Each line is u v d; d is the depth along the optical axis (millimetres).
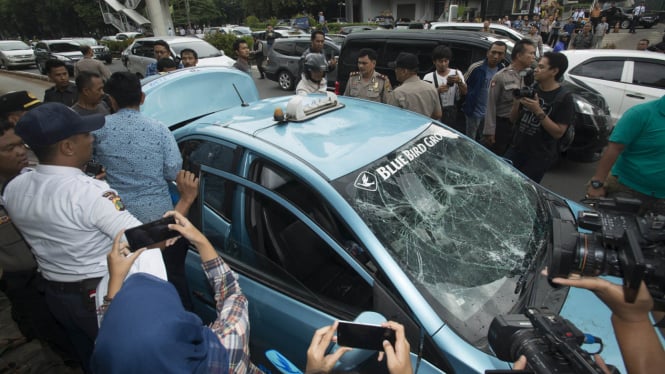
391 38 5805
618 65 5684
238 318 1165
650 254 929
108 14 26422
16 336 2611
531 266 1692
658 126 2449
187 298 1977
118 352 704
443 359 1348
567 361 957
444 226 1743
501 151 4145
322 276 1687
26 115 1489
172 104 3377
